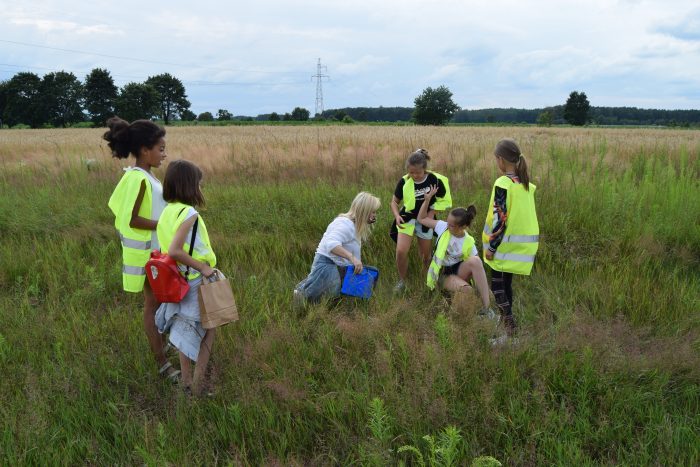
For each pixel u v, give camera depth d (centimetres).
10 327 466
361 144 1625
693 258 620
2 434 318
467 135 2383
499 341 410
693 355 386
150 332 395
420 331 434
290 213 793
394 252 654
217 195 908
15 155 1573
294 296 505
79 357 411
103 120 11206
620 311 483
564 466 290
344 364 390
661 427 321
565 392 358
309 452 318
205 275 362
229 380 377
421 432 320
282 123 10306
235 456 296
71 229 745
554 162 1098
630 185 836
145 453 286
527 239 462
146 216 402
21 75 10756
